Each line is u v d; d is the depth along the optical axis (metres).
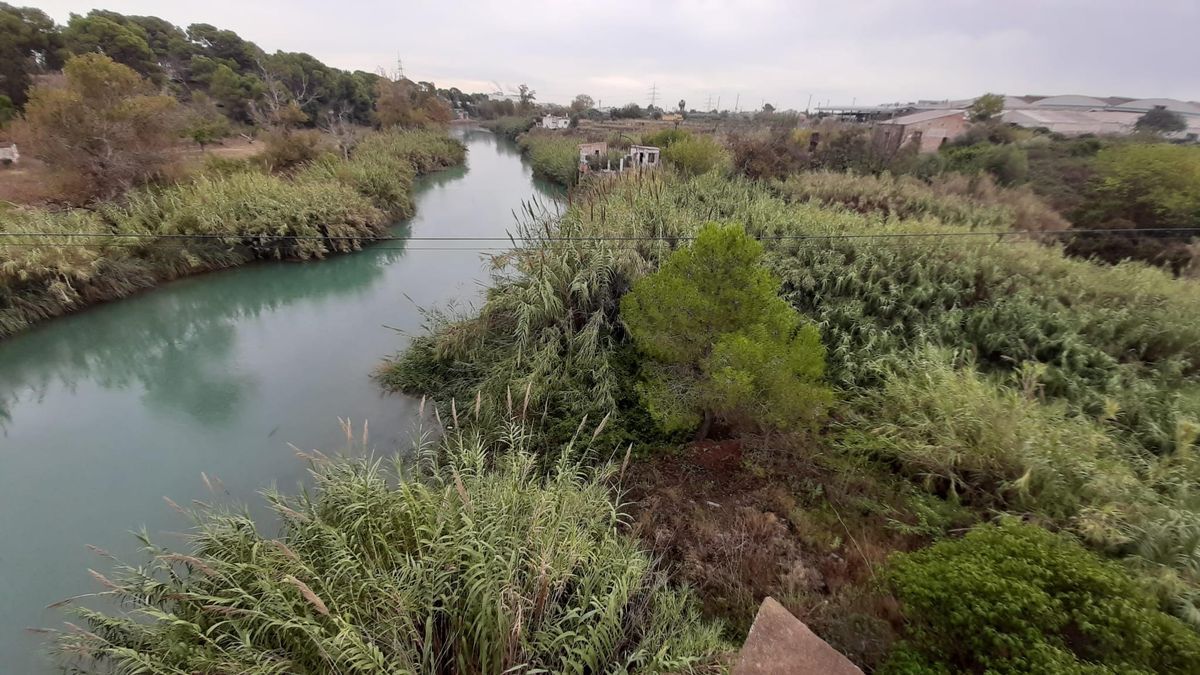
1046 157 17.84
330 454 6.36
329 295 11.38
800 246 9.30
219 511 4.88
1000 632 2.50
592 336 6.95
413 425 6.87
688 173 15.99
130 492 5.79
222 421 7.04
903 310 7.61
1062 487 4.37
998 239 9.18
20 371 8.16
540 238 8.48
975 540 3.08
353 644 2.84
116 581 4.14
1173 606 3.34
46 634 4.14
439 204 19.69
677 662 3.09
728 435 6.12
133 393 7.73
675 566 4.43
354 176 16.92
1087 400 5.79
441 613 3.36
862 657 3.31
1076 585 2.64
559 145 28.17
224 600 3.09
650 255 8.10
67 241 9.70
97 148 12.18
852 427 5.83
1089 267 8.68
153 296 10.61
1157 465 4.63
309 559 3.54
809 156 17.69
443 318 8.79
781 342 4.85
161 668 2.93
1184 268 9.38
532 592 3.36
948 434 5.06
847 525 4.74
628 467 5.68
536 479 5.13
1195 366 6.50
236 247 12.32
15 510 5.49
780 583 4.19
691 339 5.15
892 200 13.50
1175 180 10.28
